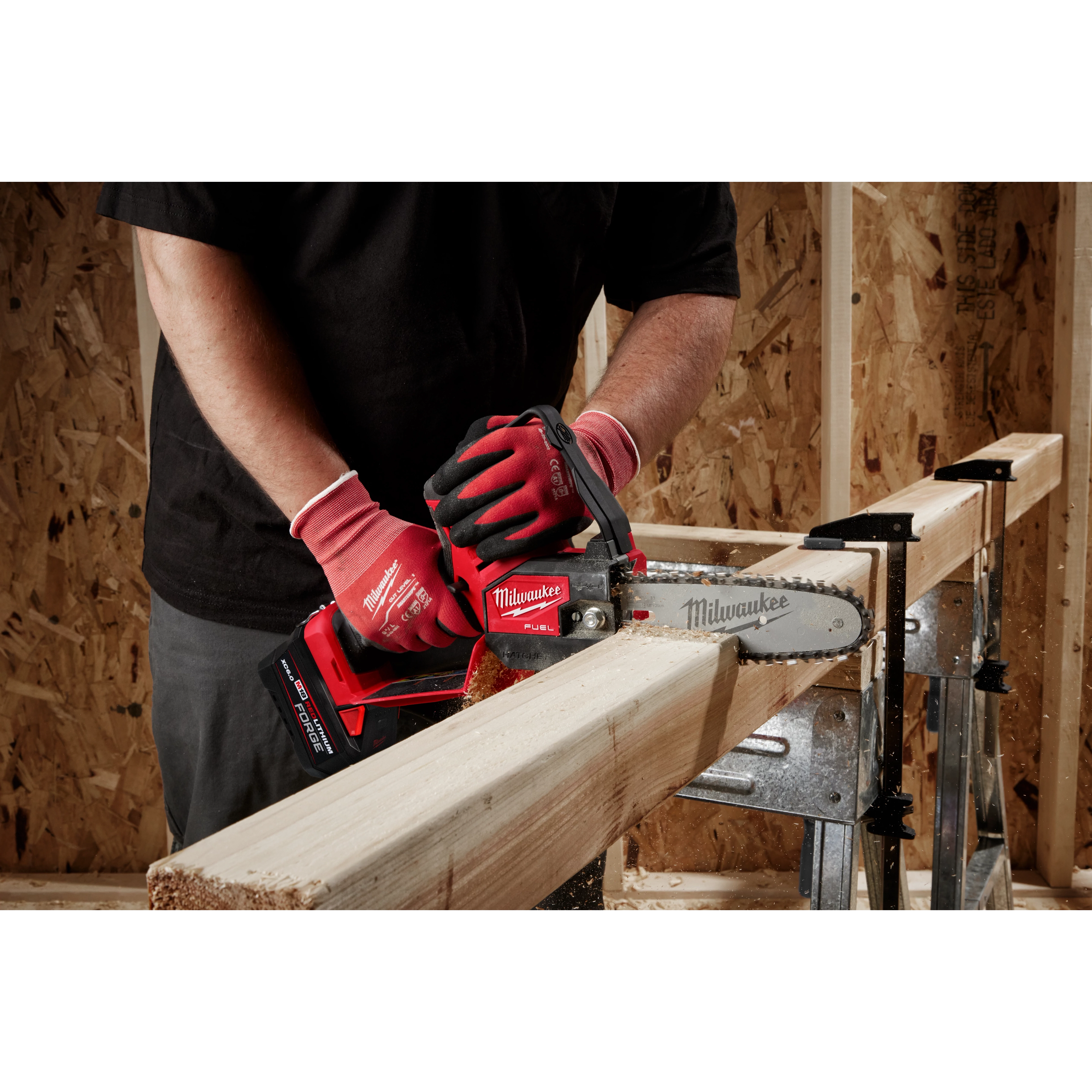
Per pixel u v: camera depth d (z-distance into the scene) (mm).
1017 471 1751
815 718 1062
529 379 1351
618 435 1125
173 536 1352
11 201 2209
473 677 949
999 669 1707
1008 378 2324
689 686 726
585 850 600
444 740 564
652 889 2367
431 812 465
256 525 1288
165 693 1436
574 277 1304
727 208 1426
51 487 2318
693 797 1150
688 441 2391
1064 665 2295
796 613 778
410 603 997
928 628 1547
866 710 1074
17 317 2256
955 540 1390
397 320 1175
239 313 1069
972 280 2295
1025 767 2447
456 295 1210
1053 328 2268
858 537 1035
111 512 2324
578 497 949
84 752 2418
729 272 1395
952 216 2270
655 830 2453
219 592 1337
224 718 1378
